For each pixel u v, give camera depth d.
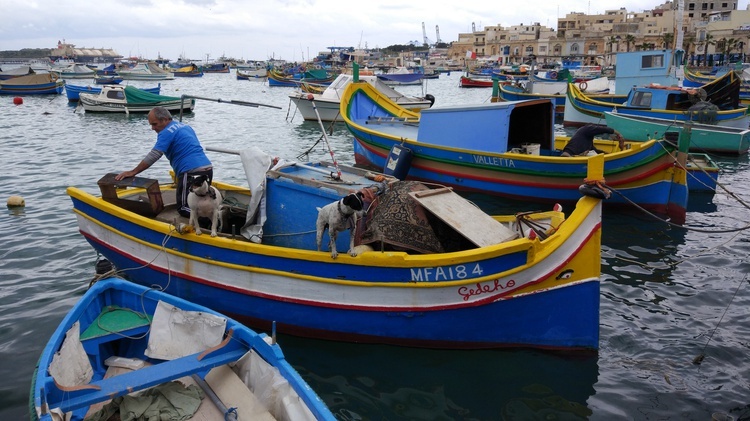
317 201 7.10
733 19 85.12
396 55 163.88
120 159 18.17
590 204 6.39
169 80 75.69
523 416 5.70
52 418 4.18
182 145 7.45
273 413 4.76
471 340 6.59
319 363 6.56
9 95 44.09
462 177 13.66
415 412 5.76
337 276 6.49
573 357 6.68
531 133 14.22
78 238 10.34
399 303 6.43
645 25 107.88
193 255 7.20
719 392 6.05
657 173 12.00
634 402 5.89
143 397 4.96
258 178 7.34
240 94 51.00
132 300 6.23
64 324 5.45
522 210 12.60
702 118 20.44
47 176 15.42
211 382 5.20
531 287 6.31
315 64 114.88
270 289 6.82
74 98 38.66
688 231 11.36
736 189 14.88
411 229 6.68
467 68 95.06
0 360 6.43
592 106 25.38
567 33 114.12
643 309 7.98
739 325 7.51
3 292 8.14
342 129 26.41
